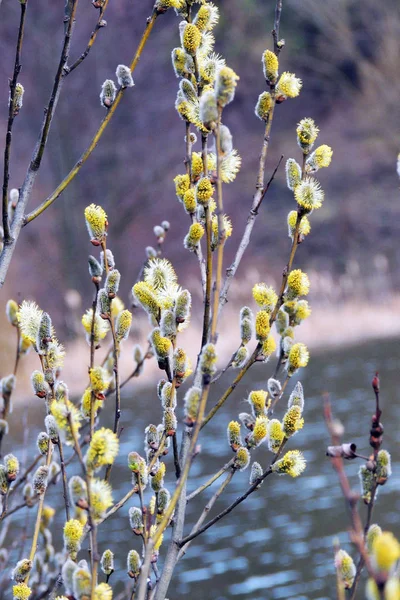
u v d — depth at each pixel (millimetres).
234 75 2412
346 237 36375
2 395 3965
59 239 28562
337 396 16125
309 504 10547
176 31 29094
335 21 37594
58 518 9477
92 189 29906
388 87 37469
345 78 39500
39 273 28062
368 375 17750
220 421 15062
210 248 2666
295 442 13297
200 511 10664
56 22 27219
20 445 12102
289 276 2812
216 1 38344
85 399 2512
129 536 9492
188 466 2291
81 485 2125
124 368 18594
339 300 25797
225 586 8258
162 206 31094
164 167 30094
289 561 8750
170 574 2588
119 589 7375
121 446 12820
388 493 10500
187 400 2309
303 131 2816
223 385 18328
